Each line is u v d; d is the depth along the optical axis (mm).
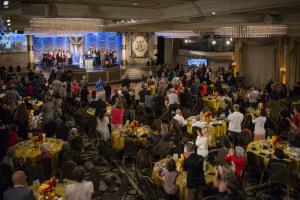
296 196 8562
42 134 9938
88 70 26266
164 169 7332
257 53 22312
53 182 6875
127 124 11672
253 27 14977
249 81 23250
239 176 7699
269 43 20891
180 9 9992
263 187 9031
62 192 6828
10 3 7578
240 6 7754
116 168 10312
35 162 8656
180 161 7828
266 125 12430
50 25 14539
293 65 19328
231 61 27172
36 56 28328
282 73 20062
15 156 8703
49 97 12727
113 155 10742
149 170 8688
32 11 8219
